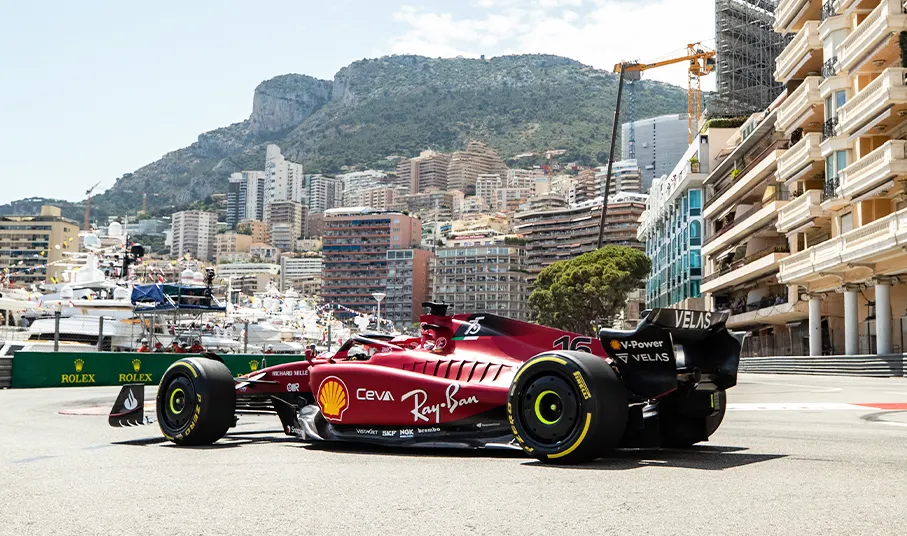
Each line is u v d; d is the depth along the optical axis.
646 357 5.39
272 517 3.78
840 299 42.56
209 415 6.98
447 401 6.08
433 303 6.71
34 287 44.66
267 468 5.44
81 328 30.72
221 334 41.25
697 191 68.00
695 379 5.64
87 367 22.45
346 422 6.69
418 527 3.53
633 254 70.31
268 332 44.53
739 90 73.88
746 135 57.44
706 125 69.12
